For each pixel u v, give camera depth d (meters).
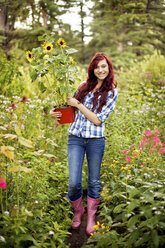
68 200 2.44
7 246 1.72
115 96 2.33
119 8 14.54
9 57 6.15
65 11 12.67
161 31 14.92
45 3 10.86
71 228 2.40
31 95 5.12
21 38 10.32
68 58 2.44
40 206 2.29
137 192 1.88
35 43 10.70
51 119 3.53
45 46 2.33
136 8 14.34
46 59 2.33
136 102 5.38
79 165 2.34
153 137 2.30
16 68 4.97
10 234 1.79
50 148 2.97
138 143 3.53
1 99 3.94
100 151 2.35
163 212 1.77
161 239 1.64
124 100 5.28
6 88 4.67
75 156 2.32
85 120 2.33
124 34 15.65
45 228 2.14
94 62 2.28
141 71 9.17
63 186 2.82
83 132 2.30
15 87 4.82
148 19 14.70
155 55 9.61
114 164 2.79
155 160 2.54
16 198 2.16
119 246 1.85
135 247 1.78
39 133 3.28
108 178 2.81
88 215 2.41
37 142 3.13
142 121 4.34
